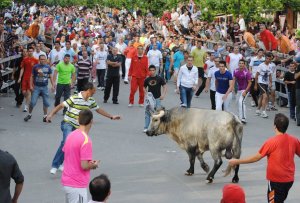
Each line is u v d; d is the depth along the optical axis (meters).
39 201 10.50
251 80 18.03
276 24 30.98
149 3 41.41
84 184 8.80
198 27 30.83
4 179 7.22
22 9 52.00
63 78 18.19
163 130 12.07
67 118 11.73
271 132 16.91
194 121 11.76
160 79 16.09
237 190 6.10
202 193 11.11
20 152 13.84
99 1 63.50
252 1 28.94
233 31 28.59
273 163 8.86
